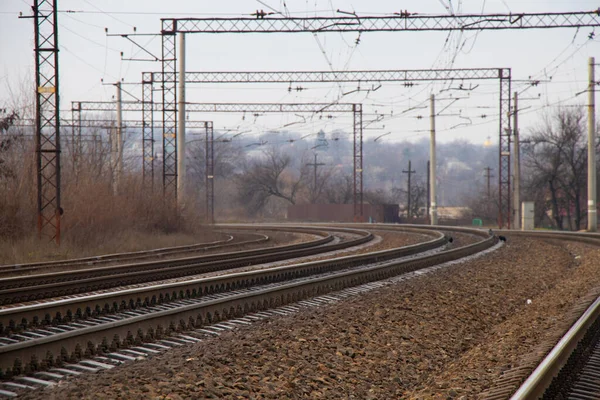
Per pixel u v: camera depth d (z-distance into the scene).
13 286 43.66
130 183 108.94
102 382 20.14
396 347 29.19
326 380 22.98
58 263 62.62
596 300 36.28
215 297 41.03
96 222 87.25
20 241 74.00
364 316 35.03
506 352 27.64
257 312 36.28
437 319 36.25
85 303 32.94
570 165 195.00
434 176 159.00
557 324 32.00
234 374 22.28
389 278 54.69
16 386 20.31
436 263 67.88
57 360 23.08
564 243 103.50
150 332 27.89
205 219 130.00
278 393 20.66
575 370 23.75
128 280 47.12
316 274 56.34
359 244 103.00
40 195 74.81
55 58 72.81
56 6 72.38
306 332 29.83
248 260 65.50
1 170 81.00
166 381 20.44
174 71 113.94
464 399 20.66
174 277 53.03
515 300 45.84
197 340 28.28
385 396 22.44
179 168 112.00
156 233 106.50
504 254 81.38
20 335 28.08
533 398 19.19
